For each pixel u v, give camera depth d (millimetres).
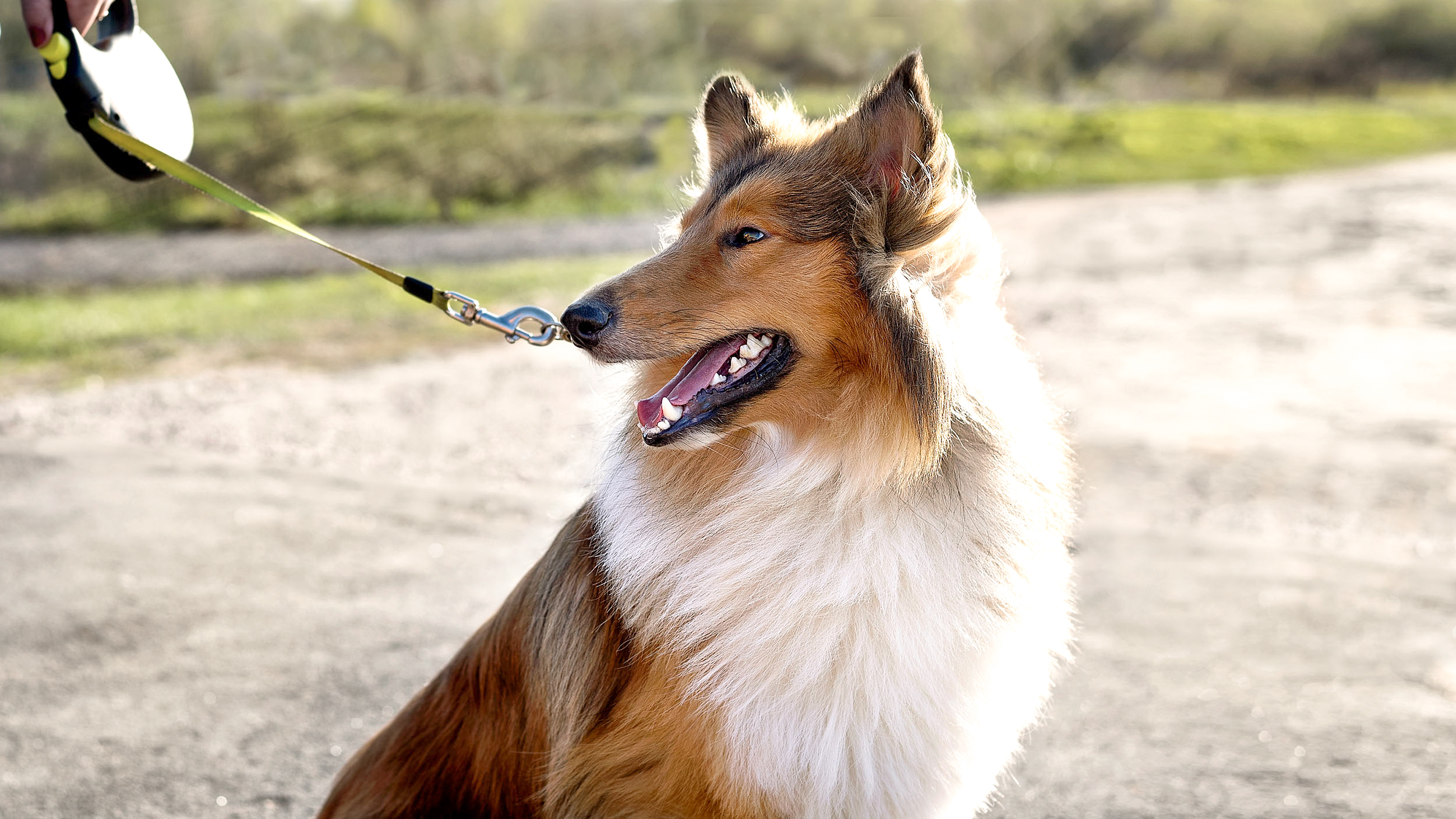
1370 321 14344
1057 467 3322
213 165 28891
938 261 3207
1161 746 4652
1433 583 6496
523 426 10086
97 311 15023
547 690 3324
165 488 8148
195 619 5898
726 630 3027
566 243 22906
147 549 6926
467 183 30234
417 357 12867
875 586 2984
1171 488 8273
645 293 3260
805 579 3000
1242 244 21266
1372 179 32344
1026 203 29562
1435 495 8078
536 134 33969
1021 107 54156
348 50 42156
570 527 3541
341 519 7574
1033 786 4348
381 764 3572
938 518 3051
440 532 7336
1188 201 28781
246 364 12398
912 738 3027
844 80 51250
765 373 3166
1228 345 13219
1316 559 6898
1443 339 13227
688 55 49812
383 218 26641
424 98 38375
